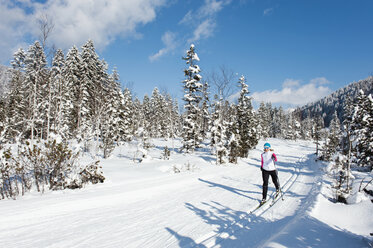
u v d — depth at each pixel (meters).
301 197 6.89
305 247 3.24
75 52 27.09
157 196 7.15
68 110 21.28
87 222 4.83
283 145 48.19
